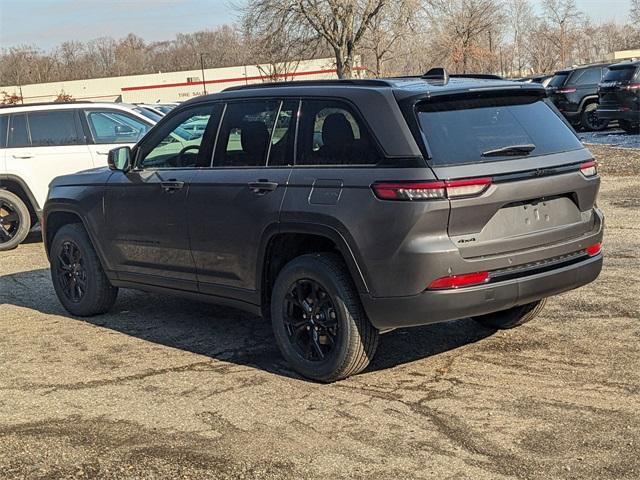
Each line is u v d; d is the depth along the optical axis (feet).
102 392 17.29
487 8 174.29
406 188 15.29
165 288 20.93
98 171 23.16
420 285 15.39
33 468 13.75
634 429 14.08
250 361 18.94
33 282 29.22
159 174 20.53
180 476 13.23
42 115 36.63
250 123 18.76
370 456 13.61
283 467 13.37
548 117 17.70
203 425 15.26
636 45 231.71
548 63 216.74
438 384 16.71
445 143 15.78
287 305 17.62
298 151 17.53
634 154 55.57
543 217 16.58
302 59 139.74
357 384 16.98
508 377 16.87
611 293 22.56
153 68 329.93
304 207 16.75
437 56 167.32
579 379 16.52
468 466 13.07
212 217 18.88
